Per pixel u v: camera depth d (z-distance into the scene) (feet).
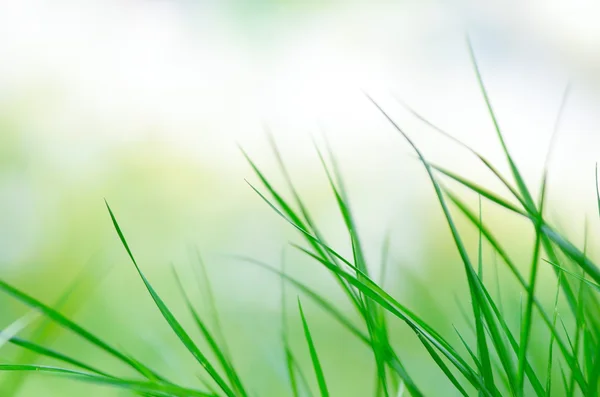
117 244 6.97
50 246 6.82
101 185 8.09
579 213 5.88
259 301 5.42
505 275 4.58
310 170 8.87
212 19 12.10
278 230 7.32
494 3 11.30
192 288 5.81
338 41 11.60
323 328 4.75
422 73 11.01
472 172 8.13
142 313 5.09
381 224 7.19
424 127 9.49
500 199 1.89
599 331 2.00
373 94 10.52
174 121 9.75
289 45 11.94
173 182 8.45
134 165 8.70
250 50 11.66
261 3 12.29
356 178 8.43
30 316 2.20
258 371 3.53
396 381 2.07
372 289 1.96
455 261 5.80
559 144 8.38
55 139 8.82
